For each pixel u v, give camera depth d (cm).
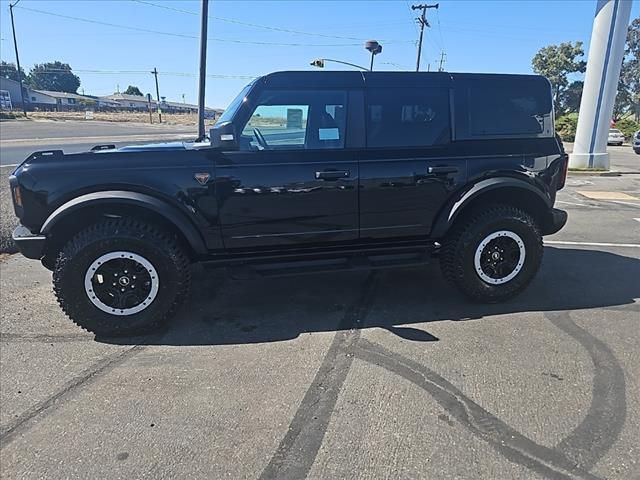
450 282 416
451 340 350
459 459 228
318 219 381
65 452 236
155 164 353
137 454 234
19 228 367
